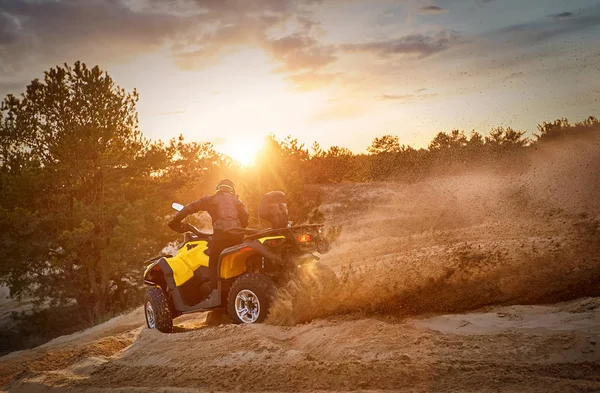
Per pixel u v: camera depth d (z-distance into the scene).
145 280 8.27
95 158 19.94
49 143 19.98
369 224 18.81
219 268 7.18
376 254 12.23
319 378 4.36
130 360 6.33
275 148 14.64
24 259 19.47
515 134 20.92
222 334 6.29
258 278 6.65
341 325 5.72
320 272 6.65
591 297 5.41
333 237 15.73
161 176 22.28
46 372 6.52
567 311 5.14
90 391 5.47
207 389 4.73
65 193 20.14
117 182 20.42
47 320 20.27
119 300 20.17
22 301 24.39
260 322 6.52
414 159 25.59
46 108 19.88
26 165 19.45
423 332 5.14
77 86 19.98
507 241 8.32
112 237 19.17
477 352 4.40
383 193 24.41
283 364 4.82
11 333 20.36
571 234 7.46
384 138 28.25
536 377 3.75
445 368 4.11
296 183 14.47
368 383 4.11
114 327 11.60
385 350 4.82
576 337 4.29
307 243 6.94
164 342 6.68
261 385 4.53
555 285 5.80
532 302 5.63
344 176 30.25
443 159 23.02
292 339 5.85
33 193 19.67
